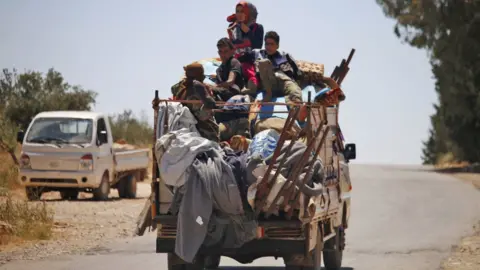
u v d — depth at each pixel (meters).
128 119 136.12
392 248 45.59
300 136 30.77
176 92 33.38
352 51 39.34
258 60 35.84
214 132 32.03
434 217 63.06
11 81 118.44
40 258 40.38
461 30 149.25
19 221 49.81
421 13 151.75
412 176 123.81
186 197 28.52
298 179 28.62
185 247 28.39
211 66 37.47
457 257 41.91
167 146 29.41
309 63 37.94
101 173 72.81
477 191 91.12
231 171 28.75
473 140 160.88
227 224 29.12
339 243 38.34
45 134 72.44
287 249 29.45
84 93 120.12
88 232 51.88
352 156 40.38
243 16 42.38
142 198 80.81
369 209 69.69
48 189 73.88
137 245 46.19
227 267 39.16
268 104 30.45
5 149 85.31
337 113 36.00
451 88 155.25
